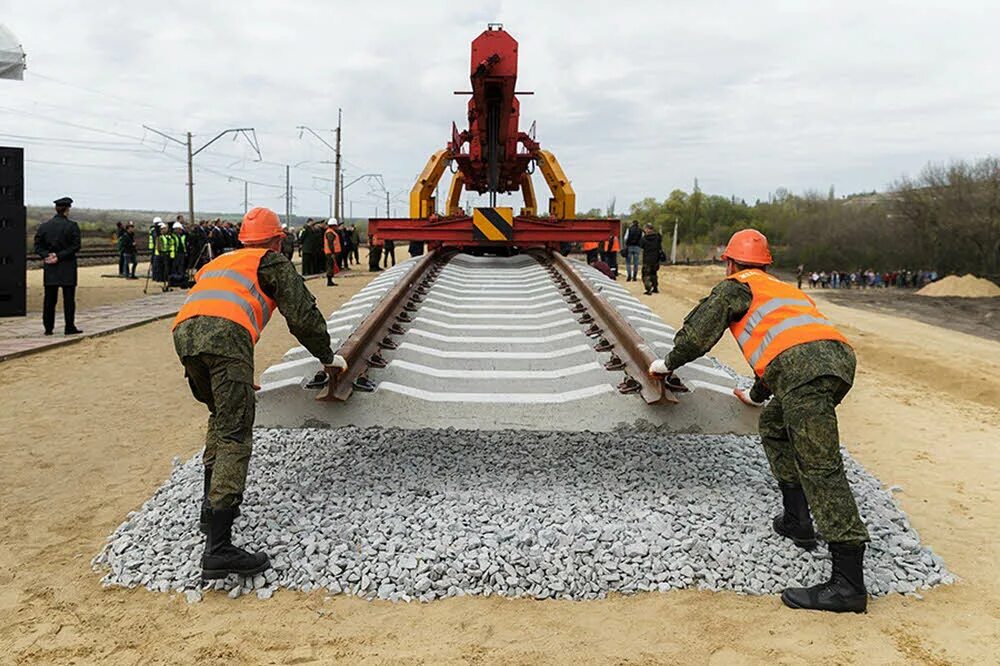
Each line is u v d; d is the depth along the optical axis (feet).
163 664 9.86
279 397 14.56
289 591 11.72
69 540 13.74
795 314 12.22
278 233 13.48
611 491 14.99
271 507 14.07
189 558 12.48
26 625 10.82
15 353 30.17
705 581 11.98
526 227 32.65
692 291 63.67
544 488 15.14
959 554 13.57
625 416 14.52
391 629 10.68
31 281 66.54
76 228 35.24
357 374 15.46
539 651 10.16
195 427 21.29
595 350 18.01
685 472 16.37
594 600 11.52
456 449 17.60
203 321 12.04
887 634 10.66
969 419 24.29
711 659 10.00
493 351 19.33
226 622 10.84
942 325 59.62
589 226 32.81
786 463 13.19
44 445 19.45
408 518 13.42
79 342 34.37
